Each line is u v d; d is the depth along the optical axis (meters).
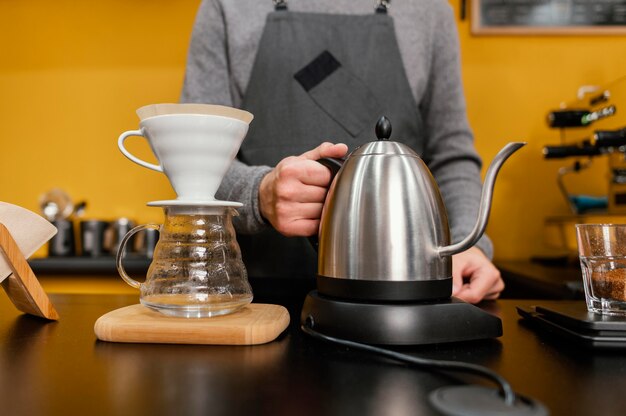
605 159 1.65
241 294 0.55
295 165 0.59
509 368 0.41
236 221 0.76
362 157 0.51
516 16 1.66
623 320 0.47
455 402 0.29
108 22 1.81
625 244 0.51
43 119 1.83
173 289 0.53
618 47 1.69
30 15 1.82
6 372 0.39
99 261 1.56
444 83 1.07
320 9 1.06
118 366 0.41
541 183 1.68
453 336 0.47
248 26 1.03
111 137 1.82
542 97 1.69
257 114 1.03
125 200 1.82
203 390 0.35
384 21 1.05
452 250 0.49
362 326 0.47
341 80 1.03
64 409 0.32
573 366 0.41
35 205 1.82
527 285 1.13
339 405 0.32
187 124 0.49
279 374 0.39
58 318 0.61
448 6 1.10
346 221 0.50
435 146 1.07
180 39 1.80
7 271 0.57
